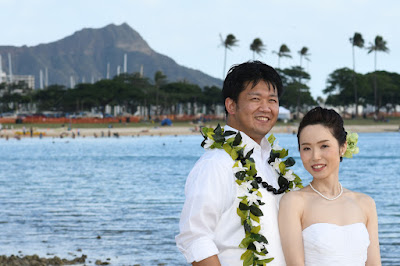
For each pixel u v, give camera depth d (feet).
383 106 444.14
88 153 159.02
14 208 56.08
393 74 436.35
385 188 74.13
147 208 55.62
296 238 9.40
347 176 91.30
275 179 10.23
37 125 335.88
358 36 371.97
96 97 407.44
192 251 9.02
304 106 449.48
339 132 9.73
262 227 9.39
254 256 9.21
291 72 427.74
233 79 9.98
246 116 9.89
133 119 369.71
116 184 81.35
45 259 32.24
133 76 475.31
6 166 118.42
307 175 88.17
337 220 9.46
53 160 134.41
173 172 101.24
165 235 41.06
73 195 67.82
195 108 508.53
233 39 330.13
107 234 41.39
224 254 9.36
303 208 9.60
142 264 32.17
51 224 46.01
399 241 38.60
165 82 468.75
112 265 31.78
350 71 401.90
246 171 9.48
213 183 9.23
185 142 221.66
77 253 35.01
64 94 451.12
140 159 134.72
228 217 9.34
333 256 9.21
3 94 491.72
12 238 39.86
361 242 9.33
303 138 9.80
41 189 75.41
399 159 128.77
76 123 352.90
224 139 9.73
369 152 152.87
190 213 9.17
